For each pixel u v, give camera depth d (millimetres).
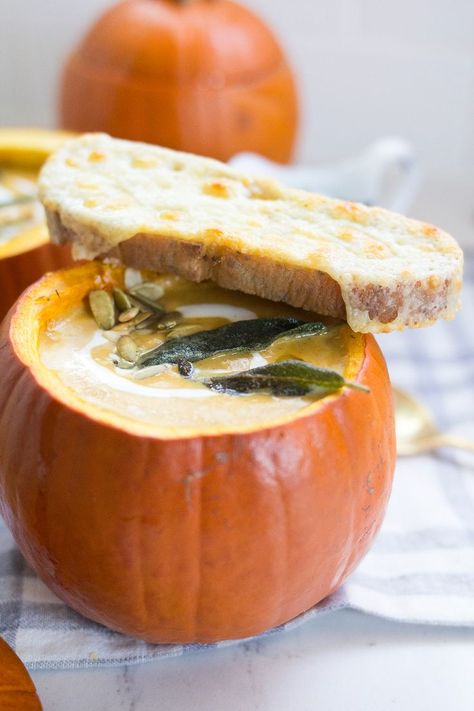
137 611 458
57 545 451
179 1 760
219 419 443
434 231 478
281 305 493
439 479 563
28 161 658
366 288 455
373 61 887
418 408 603
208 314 491
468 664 482
